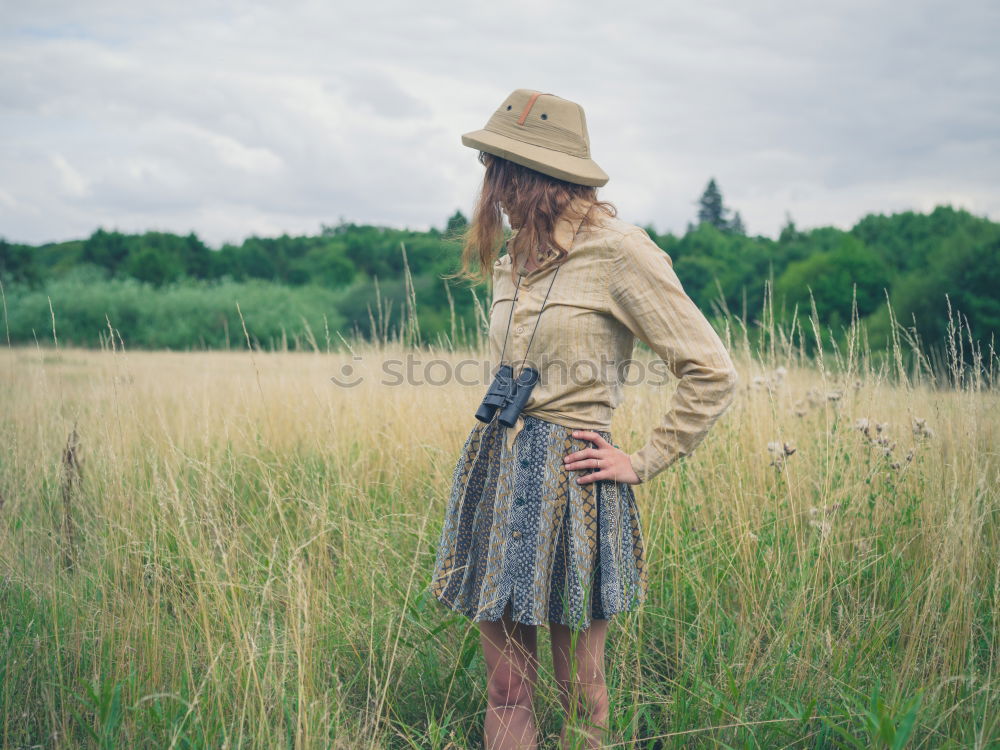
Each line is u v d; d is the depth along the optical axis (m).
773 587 2.28
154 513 2.63
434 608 2.44
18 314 31.78
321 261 62.84
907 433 2.94
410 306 4.50
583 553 1.58
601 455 1.60
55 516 3.01
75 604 2.25
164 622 2.15
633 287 1.55
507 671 1.70
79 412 3.70
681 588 2.41
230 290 43.94
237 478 3.48
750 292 34.38
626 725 1.79
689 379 1.57
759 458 2.92
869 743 1.66
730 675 1.84
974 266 25.14
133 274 49.16
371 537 2.73
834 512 2.46
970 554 2.19
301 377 5.01
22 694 1.94
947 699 1.81
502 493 1.61
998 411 2.81
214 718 1.76
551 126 1.63
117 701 1.78
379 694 2.05
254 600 2.24
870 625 2.14
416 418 3.78
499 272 1.78
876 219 44.59
